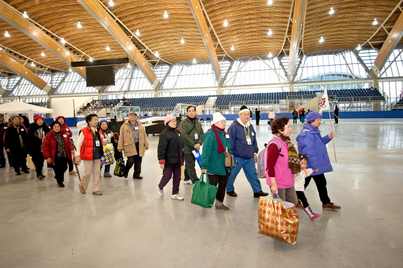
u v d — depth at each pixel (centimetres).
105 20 2330
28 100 4250
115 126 1188
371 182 407
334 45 3347
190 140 430
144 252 216
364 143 822
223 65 3909
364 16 2514
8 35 2500
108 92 4047
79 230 265
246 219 283
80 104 4056
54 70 4238
